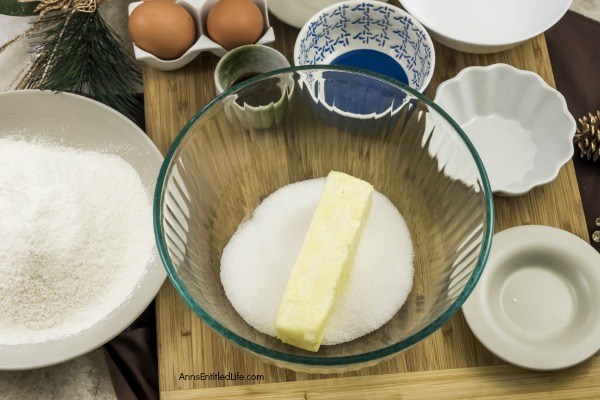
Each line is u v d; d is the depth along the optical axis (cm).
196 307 61
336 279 61
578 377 70
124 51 89
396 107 69
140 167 78
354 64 81
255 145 72
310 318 61
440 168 69
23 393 79
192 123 66
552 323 71
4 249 73
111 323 73
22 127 79
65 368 80
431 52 76
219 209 71
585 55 88
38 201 74
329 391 70
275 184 72
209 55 81
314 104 70
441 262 68
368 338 66
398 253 68
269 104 69
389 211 70
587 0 92
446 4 81
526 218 75
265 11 78
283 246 68
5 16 92
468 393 70
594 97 86
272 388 70
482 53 80
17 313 74
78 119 79
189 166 68
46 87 78
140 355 77
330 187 64
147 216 77
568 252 72
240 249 69
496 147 78
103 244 75
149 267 75
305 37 77
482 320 70
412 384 70
